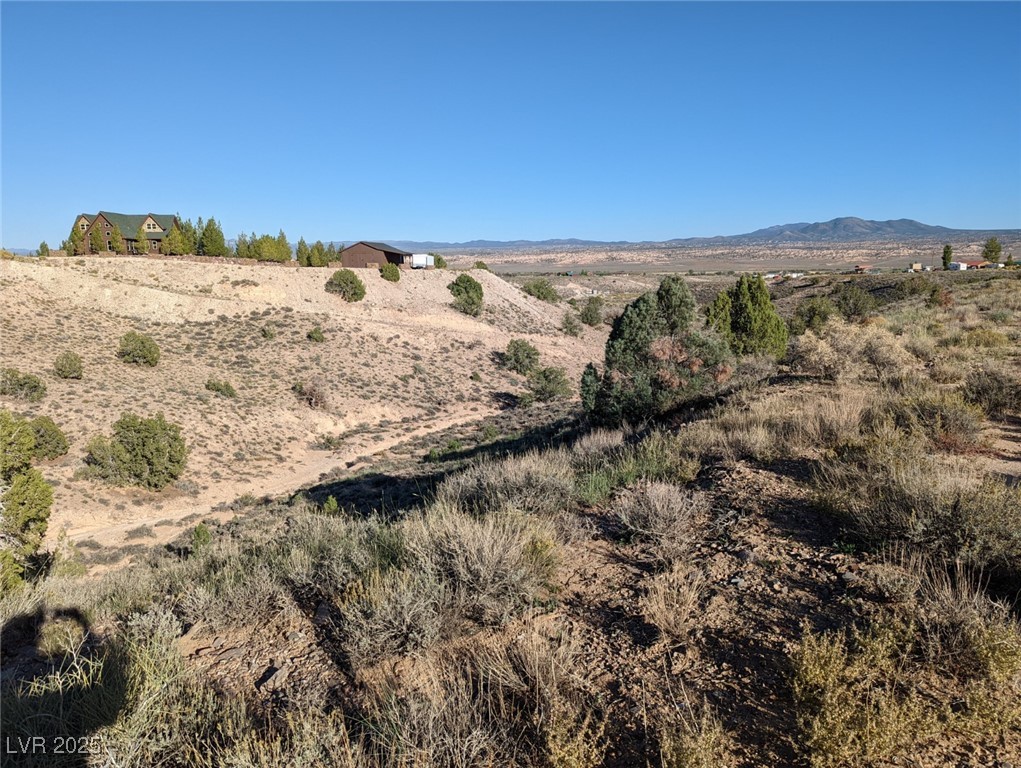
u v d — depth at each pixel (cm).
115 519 2416
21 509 1352
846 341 1350
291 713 312
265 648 434
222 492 2817
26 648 500
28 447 1448
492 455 1978
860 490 527
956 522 422
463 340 5778
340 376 4466
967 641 316
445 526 513
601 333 7544
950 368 1098
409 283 6750
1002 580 394
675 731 281
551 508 639
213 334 4722
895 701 276
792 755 265
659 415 1439
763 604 398
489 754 279
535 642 369
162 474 2655
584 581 470
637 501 582
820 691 285
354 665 376
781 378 1416
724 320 2481
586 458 916
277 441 3462
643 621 396
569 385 5231
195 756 298
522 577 444
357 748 284
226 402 3650
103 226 6775
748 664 335
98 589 691
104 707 319
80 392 3212
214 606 482
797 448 738
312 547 624
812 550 470
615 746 284
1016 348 1409
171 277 5488
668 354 1459
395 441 3759
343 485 2469
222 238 6806
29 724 309
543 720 291
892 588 376
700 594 422
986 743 267
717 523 547
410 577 444
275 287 5691
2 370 3002
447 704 310
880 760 260
